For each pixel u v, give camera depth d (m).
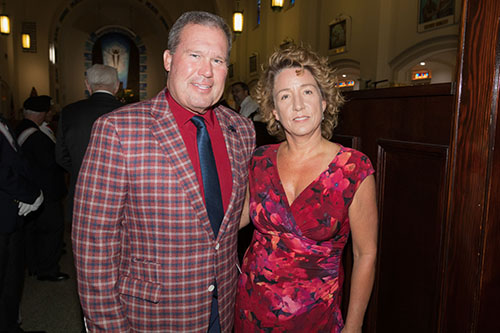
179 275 1.17
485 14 1.14
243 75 12.56
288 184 1.34
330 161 1.30
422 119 1.38
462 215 1.24
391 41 7.36
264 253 1.36
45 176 3.14
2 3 10.69
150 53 18.25
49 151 3.17
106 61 18.00
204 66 1.17
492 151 1.15
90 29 17.56
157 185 1.14
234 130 1.41
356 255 1.31
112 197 1.11
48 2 14.01
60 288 3.28
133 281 1.17
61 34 16.31
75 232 1.11
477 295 1.21
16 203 2.13
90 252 1.10
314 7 9.34
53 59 14.84
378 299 1.66
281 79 1.32
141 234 1.16
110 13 17.53
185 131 1.25
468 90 1.20
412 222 1.45
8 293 2.23
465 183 1.23
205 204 1.22
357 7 7.98
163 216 1.15
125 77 18.25
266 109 1.46
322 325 1.30
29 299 3.07
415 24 6.78
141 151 1.13
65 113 2.45
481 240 1.19
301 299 1.29
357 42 8.02
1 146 2.03
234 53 12.85
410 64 7.05
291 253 1.30
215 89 1.21
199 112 1.27
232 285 1.33
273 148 1.43
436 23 6.33
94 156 1.10
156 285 1.16
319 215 1.28
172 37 1.22
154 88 18.44
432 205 1.36
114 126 1.12
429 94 1.33
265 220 1.36
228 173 1.31
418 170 1.41
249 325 1.36
